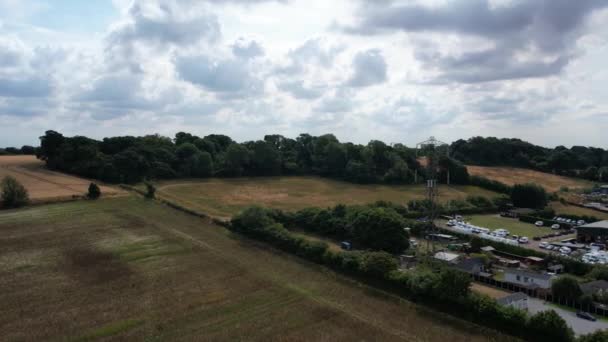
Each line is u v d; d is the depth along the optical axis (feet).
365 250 257.55
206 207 343.26
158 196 359.46
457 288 160.45
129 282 174.50
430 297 167.53
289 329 141.38
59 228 242.37
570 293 186.29
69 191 328.70
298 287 180.75
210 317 147.64
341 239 286.05
